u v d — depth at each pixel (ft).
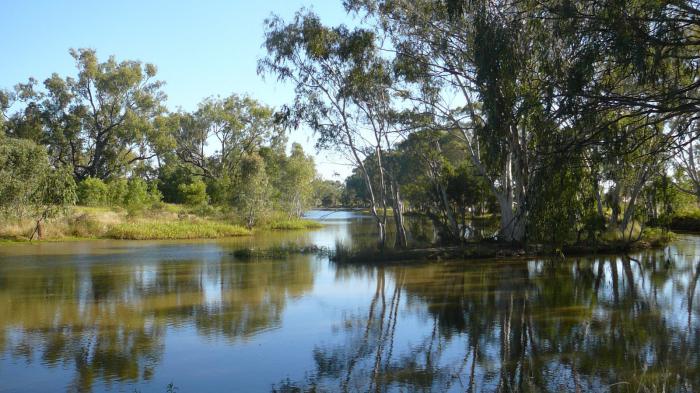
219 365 30.99
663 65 31.68
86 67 198.49
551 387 26.61
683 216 136.15
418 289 55.16
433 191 100.78
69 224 118.42
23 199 104.63
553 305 45.85
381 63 76.74
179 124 229.86
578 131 34.32
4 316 43.32
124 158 215.10
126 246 104.47
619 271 66.28
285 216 181.57
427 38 74.54
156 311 45.21
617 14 30.17
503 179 83.20
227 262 79.61
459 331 37.88
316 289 55.72
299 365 30.91
